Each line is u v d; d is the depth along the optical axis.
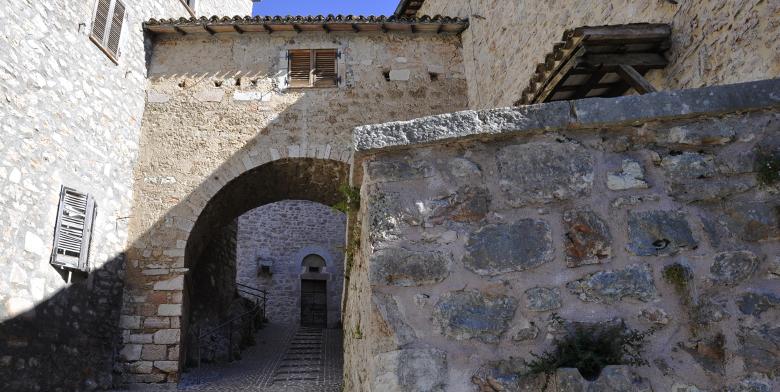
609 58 5.14
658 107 2.35
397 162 2.39
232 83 9.86
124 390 7.73
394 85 10.13
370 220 2.32
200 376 8.78
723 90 2.35
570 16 7.05
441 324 2.16
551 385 2.04
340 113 9.80
